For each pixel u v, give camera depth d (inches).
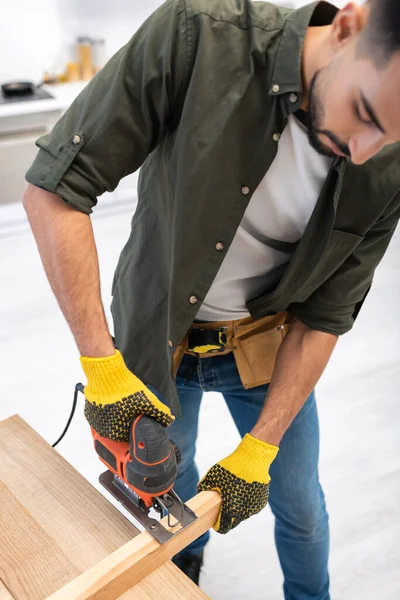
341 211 46.2
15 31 153.0
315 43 36.7
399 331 121.5
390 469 90.8
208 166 41.1
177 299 47.6
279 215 45.8
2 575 40.9
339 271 50.9
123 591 40.2
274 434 50.6
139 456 40.7
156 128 42.0
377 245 50.6
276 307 52.7
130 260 54.6
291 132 40.4
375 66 29.3
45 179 40.4
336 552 79.2
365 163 43.5
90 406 43.1
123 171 42.2
